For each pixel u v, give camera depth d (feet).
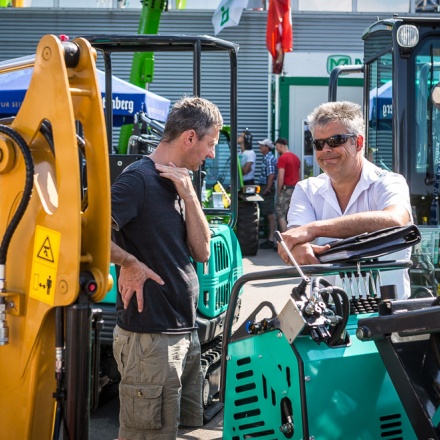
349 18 51.70
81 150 7.68
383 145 21.80
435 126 19.92
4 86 25.84
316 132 10.86
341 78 41.27
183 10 50.98
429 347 7.79
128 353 10.08
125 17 51.08
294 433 8.24
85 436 7.25
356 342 8.59
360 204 11.09
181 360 10.18
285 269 8.99
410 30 19.70
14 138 7.40
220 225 17.33
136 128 21.98
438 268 17.20
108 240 7.18
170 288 10.06
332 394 8.18
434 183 19.88
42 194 7.50
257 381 8.91
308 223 10.63
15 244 7.64
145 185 9.98
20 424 7.69
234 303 9.42
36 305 7.43
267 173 44.42
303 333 8.51
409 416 7.55
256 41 51.39
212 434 15.15
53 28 51.16
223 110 51.55
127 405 10.12
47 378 7.64
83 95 7.18
